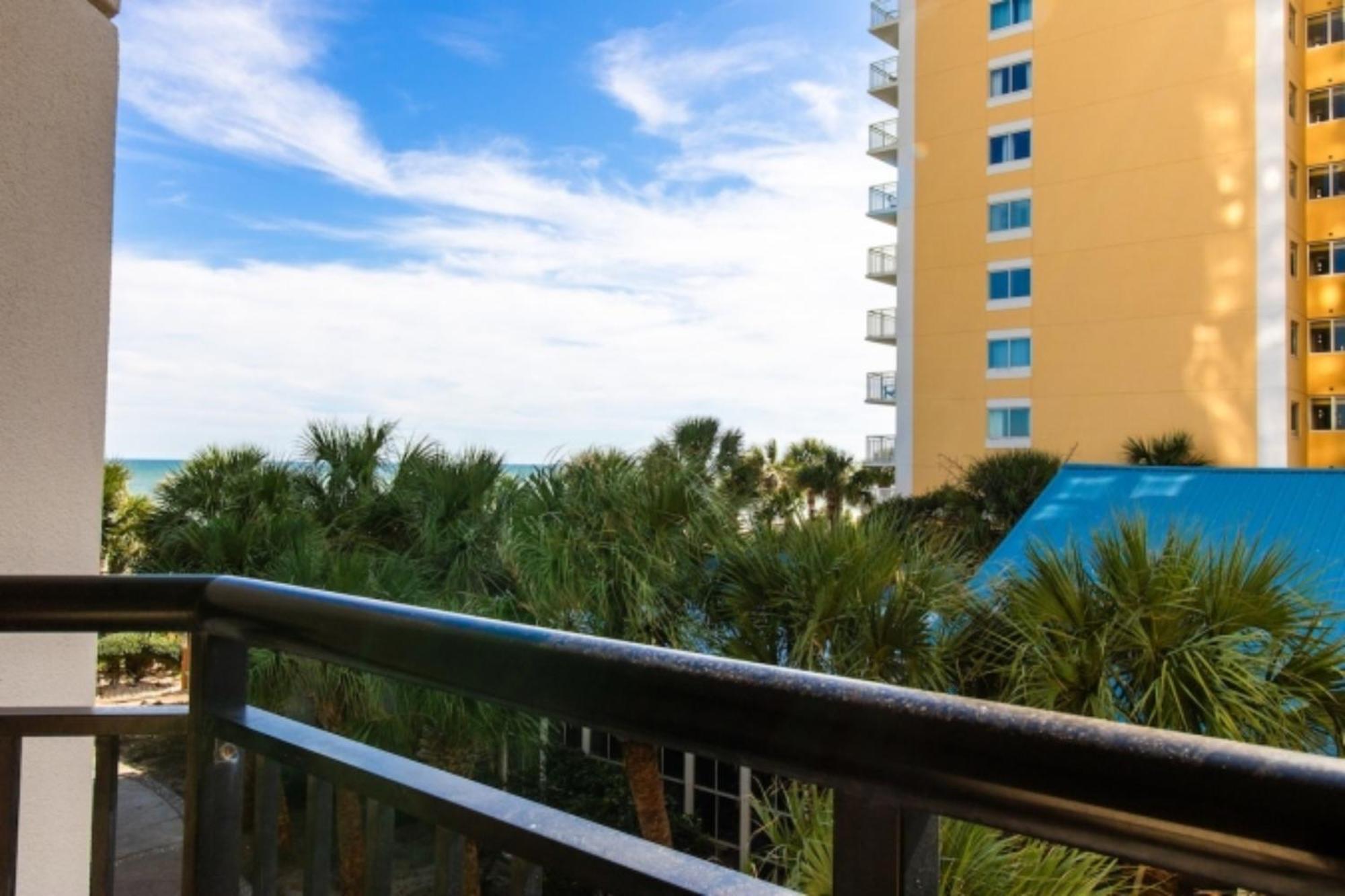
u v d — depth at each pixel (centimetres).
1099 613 420
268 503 868
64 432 145
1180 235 2359
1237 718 386
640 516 590
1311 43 2472
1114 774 43
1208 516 1034
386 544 856
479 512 802
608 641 65
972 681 482
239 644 94
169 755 925
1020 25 2622
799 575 495
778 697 54
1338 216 2406
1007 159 2644
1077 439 2491
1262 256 2258
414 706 646
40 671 138
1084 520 1097
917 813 50
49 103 143
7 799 100
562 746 754
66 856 142
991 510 1858
